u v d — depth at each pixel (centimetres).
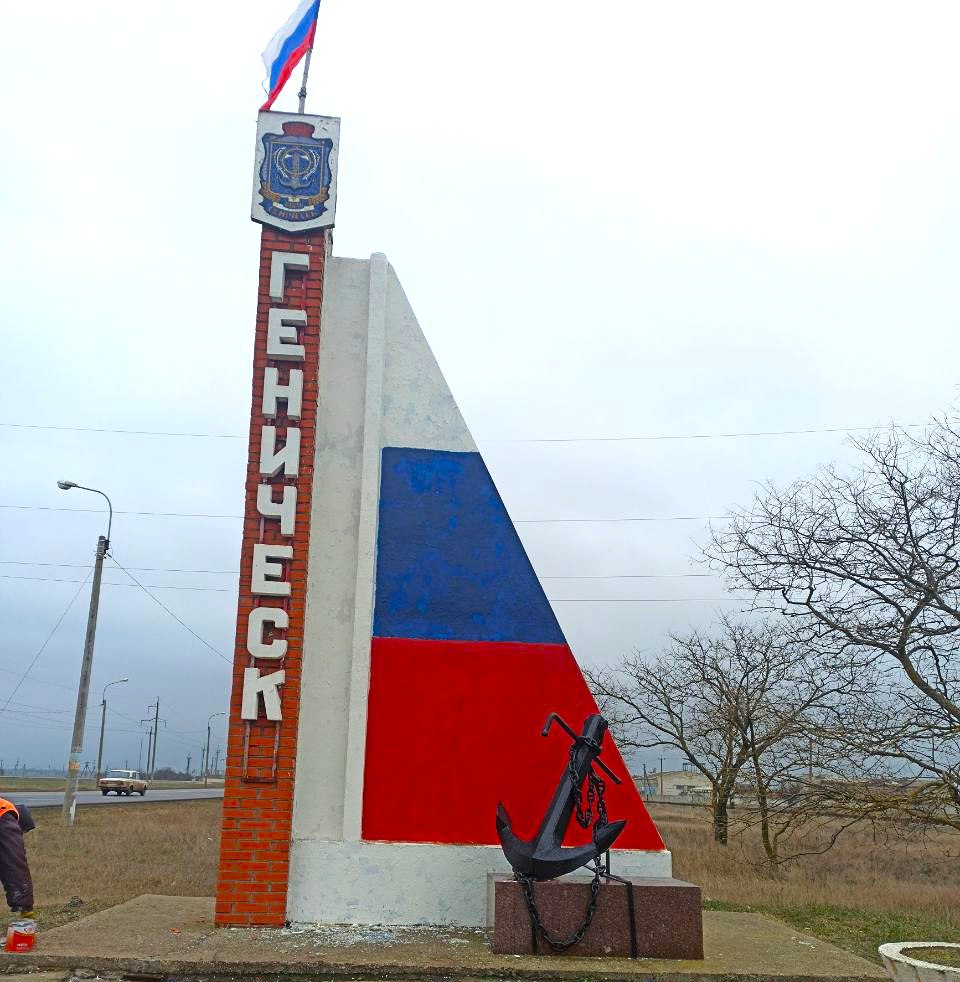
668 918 758
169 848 1798
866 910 1165
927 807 1323
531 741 897
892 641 1347
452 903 848
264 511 880
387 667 902
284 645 853
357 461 954
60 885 1248
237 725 840
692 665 2212
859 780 1344
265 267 937
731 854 1797
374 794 870
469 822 871
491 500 962
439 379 988
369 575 918
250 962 688
